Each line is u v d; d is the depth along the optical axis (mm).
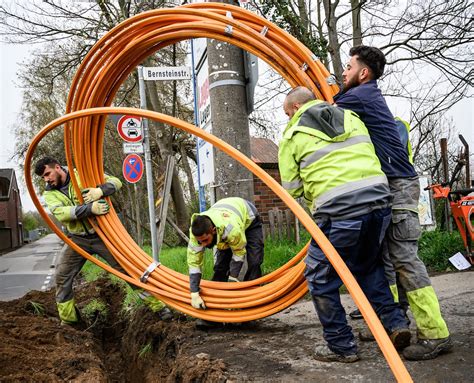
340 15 8484
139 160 8367
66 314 5492
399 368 2117
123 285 7270
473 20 8391
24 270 16594
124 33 4426
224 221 4137
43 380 3635
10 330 4660
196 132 3289
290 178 3104
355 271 3230
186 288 4566
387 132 3115
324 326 3082
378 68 3227
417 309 2967
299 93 3174
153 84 17219
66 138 4848
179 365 3561
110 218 5031
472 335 3334
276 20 7773
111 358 5578
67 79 21078
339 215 2873
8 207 45344
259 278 4430
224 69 4930
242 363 3238
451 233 7379
